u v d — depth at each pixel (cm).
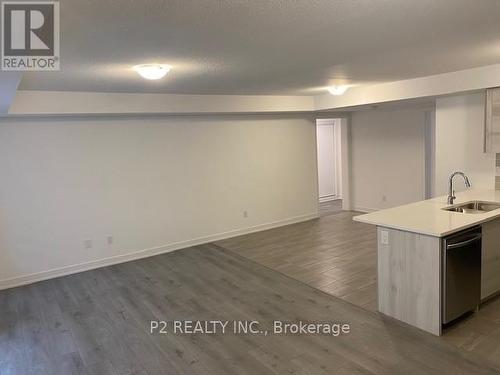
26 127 488
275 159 726
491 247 375
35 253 503
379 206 798
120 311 403
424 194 719
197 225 639
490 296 384
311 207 786
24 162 490
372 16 212
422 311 335
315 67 367
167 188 604
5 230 483
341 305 393
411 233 336
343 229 698
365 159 813
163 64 318
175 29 220
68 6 175
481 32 257
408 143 733
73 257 530
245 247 613
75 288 473
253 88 507
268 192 720
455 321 350
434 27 241
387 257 358
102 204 549
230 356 310
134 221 577
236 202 681
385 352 306
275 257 557
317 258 544
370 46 287
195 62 316
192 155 626
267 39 253
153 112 522
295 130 749
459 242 330
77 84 402
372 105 605
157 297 434
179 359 310
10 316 403
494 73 406
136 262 563
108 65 308
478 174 487
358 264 512
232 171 672
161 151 595
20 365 312
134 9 184
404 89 500
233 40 252
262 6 189
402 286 348
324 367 290
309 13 202
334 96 615
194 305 409
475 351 302
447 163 514
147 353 321
